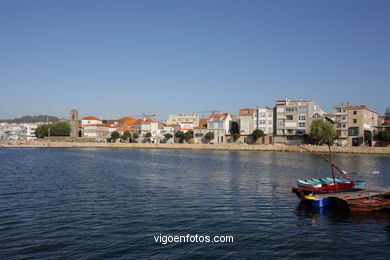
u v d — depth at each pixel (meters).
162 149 141.50
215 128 151.25
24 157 90.00
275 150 120.25
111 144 154.88
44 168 59.81
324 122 115.25
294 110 129.25
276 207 28.38
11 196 32.50
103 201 30.41
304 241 20.48
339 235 21.64
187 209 27.50
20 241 19.81
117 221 23.92
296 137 129.38
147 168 61.00
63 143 157.50
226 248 19.23
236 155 101.06
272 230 22.36
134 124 186.75
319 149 109.81
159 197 32.34
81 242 19.78
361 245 20.00
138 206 28.45
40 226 22.61
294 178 46.53
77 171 55.12
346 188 31.92
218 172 54.16
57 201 30.27
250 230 22.27
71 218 24.59
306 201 30.17
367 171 56.56
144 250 18.77
